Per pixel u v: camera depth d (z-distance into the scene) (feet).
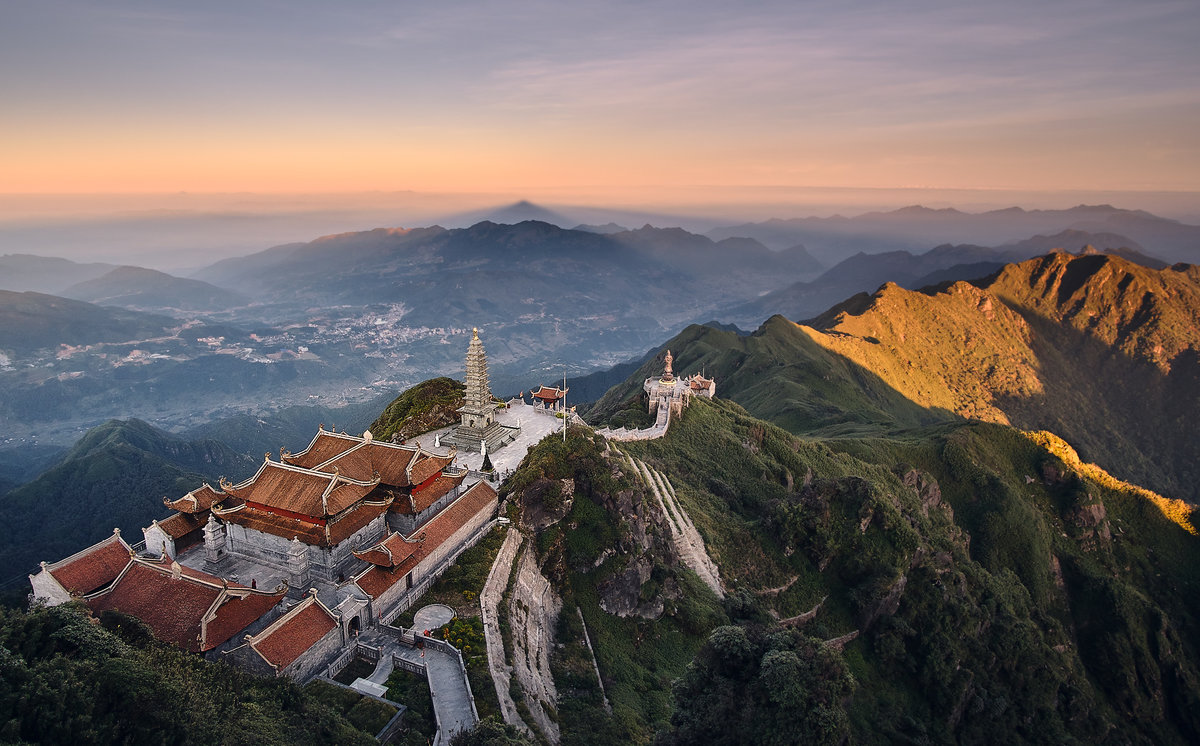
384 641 206.90
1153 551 577.02
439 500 273.95
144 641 174.50
